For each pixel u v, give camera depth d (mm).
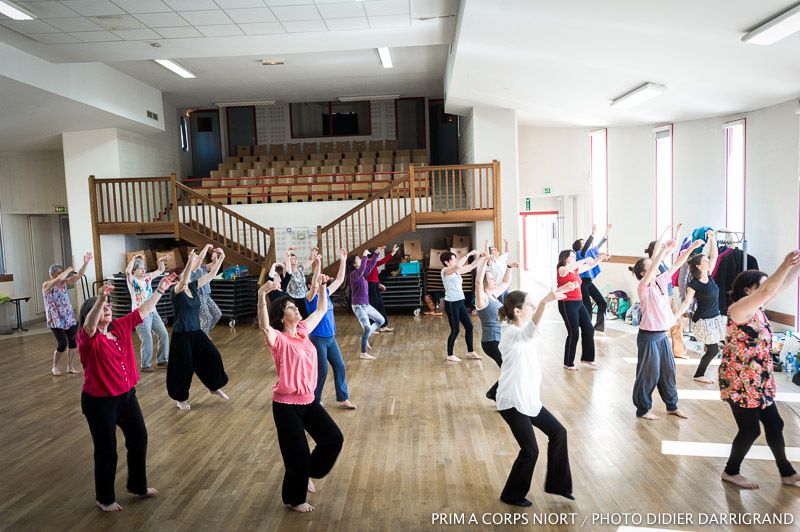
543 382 6641
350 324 11047
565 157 13500
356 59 12125
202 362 6125
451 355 7840
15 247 14000
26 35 7875
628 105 9672
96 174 12859
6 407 6496
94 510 3902
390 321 11391
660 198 11875
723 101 8805
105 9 6941
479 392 6398
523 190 13617
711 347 6422
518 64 8164
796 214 8320
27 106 10086
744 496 3764
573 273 7137
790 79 7156
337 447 3777
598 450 4629
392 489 4062
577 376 6887
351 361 8016
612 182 12758
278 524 3615
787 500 3691
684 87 8172
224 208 12102
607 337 9242
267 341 3596
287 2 6930
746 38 5570
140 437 3965
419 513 3693
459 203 12609
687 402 5801
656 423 5219
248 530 3553
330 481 4227
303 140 17609
